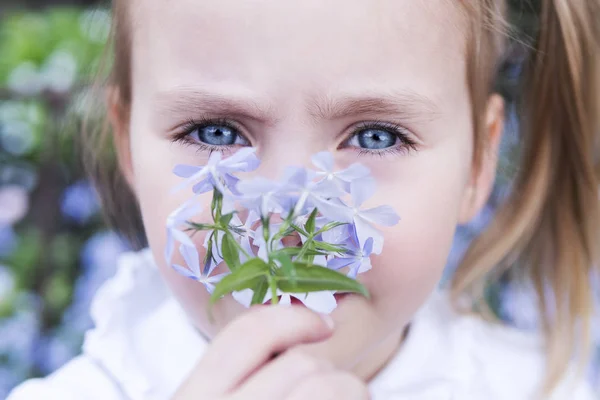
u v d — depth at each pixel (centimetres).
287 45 35
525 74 51
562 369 50
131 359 44
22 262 65
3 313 64
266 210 31
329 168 31
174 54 36
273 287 31
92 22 64
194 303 38
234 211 32
